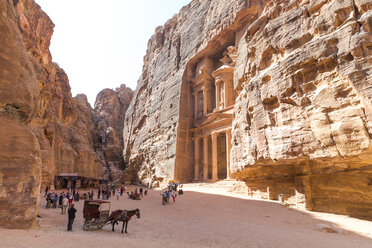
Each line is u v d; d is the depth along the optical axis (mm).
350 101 15859
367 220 17828
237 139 28984
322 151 17188
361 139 14945
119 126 106812
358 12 16922
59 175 41406
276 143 20547
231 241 11586
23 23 37312
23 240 8188
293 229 15641
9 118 11016
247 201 26219
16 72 11414
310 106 18219
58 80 59125
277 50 22594
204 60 53906
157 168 56188
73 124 62344
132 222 15594
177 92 55656
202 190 38250
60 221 14523
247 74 27125
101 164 76875
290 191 23969
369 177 19094
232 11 45750
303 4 21703
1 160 10141
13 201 10141
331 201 20094
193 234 13016
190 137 53125
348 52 16234
